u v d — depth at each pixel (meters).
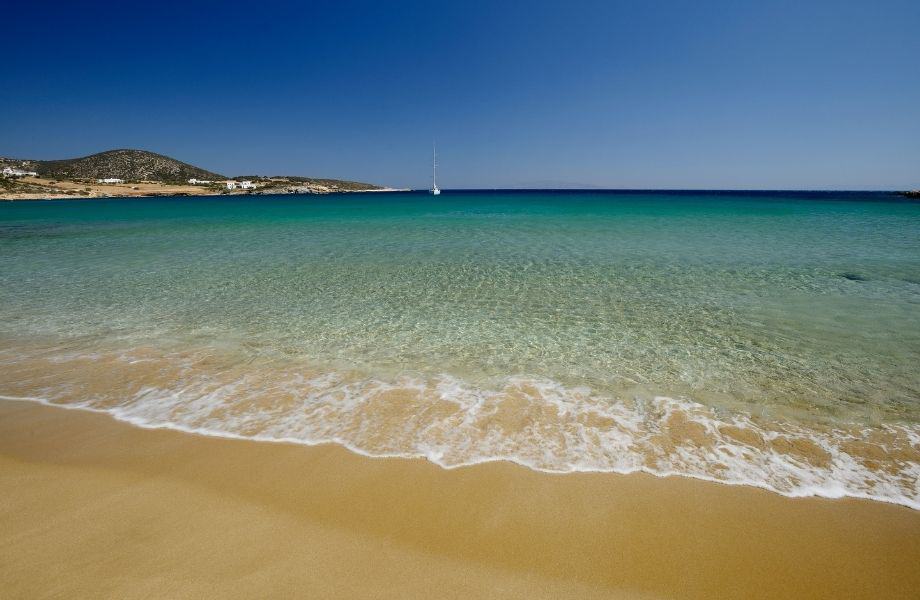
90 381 5.81
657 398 5.33
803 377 5.89
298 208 51.94
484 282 11.52
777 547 3.16
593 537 3.24
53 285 11.41
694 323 8.13
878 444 4.40
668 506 3.55
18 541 3.15
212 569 2.92
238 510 3.49
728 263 13.80
